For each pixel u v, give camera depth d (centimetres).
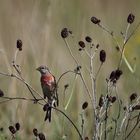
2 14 1392
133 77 1206
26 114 1119
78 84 1148
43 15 1338
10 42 1274
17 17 1332
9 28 1323
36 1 1323
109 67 1239
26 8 1419
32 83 1180
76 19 1392
